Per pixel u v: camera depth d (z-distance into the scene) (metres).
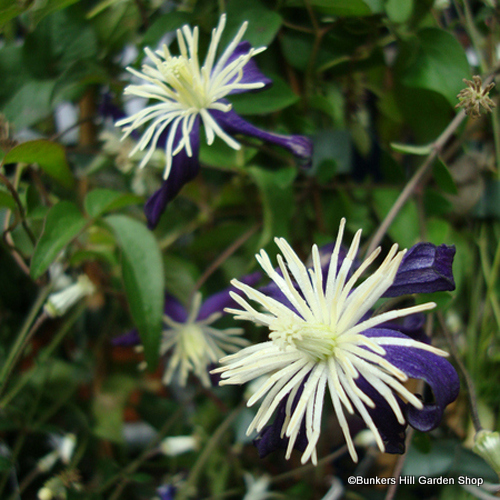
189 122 0.23
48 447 0.31
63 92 0.27
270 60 0.27
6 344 0.31
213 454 0.30
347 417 0.28
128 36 0.28
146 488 0.30
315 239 0.27
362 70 0.27
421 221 0.26
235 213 0.29
